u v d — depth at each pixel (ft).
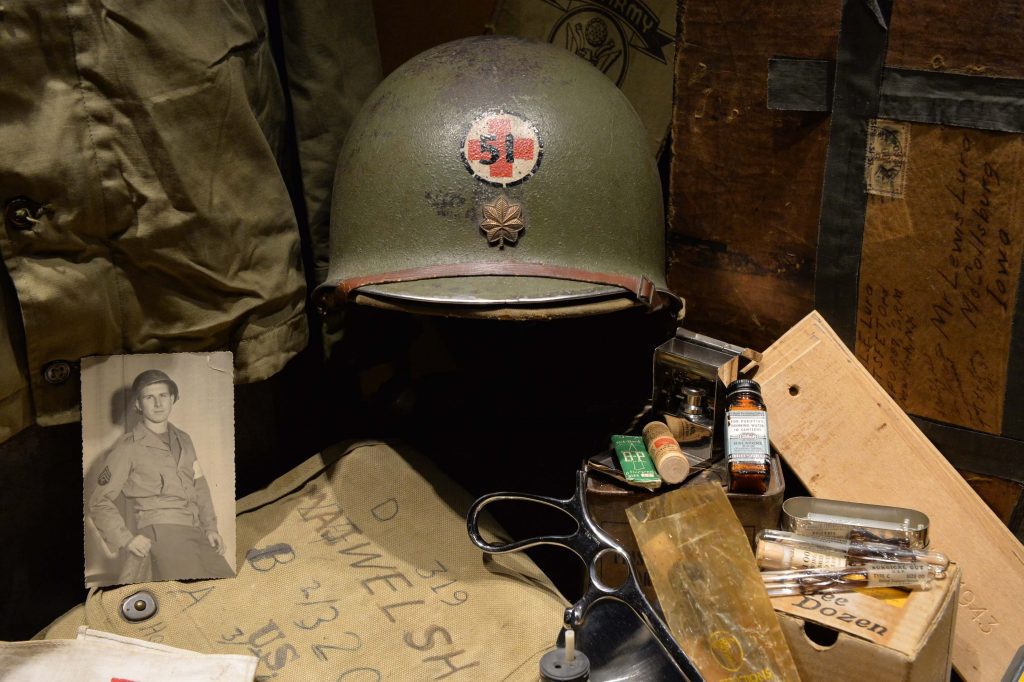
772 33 3.35
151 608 2.98
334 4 3.43
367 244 3.19
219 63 2.92
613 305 3.10
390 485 3.47
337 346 3.80
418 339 4.36
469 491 3.81
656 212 3.39
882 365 3.52
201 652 2.86
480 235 3.08
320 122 3.49
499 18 4.07
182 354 3.08
